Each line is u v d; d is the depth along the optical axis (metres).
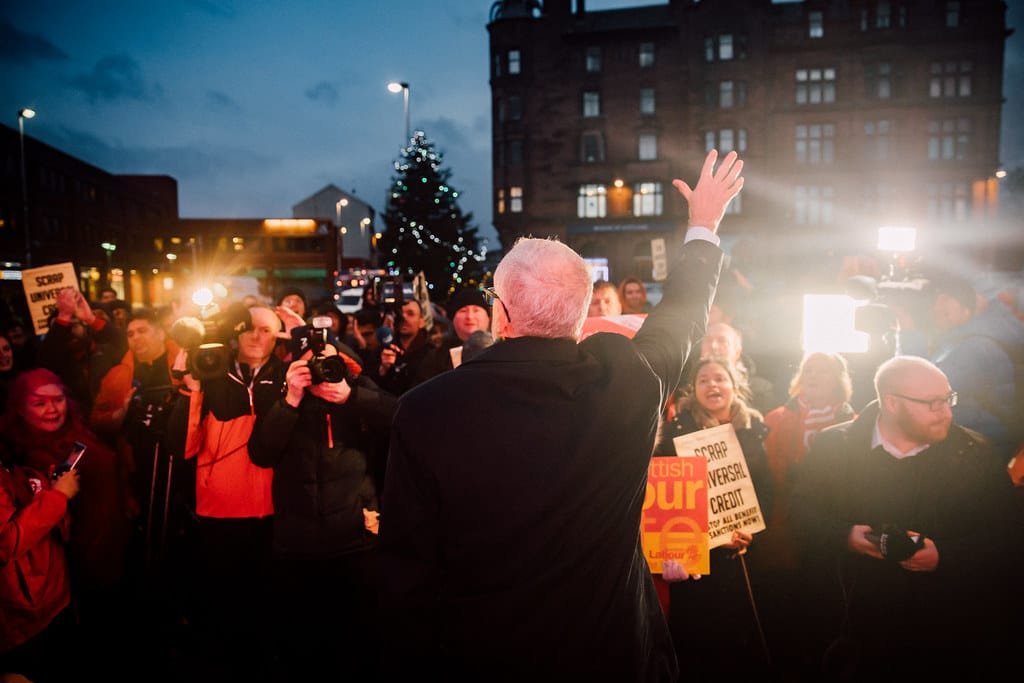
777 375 5.75
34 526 2.52
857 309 3.61
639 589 1.53
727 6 36.12
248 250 33.09
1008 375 3.55
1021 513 2.49
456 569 1.39
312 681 3.18
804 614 3.49
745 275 7.41
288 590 3.28
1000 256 27.73
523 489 1.35
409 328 5.05
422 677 1.41
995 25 33.62
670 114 37.44
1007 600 2.49
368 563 3.32
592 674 1.39
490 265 37.59
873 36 34.75
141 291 41.44
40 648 2.71
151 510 4.16
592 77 38.12
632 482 1.46
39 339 7.04
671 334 1.61
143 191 48.59
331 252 32.66
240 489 3.40
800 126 35.84
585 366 1.45
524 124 38.81
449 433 1.37
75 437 3.48
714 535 2.97
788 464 3.66
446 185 29.52
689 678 3.02
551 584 1.36
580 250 38.81
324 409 3.18
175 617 3.72
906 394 2.50
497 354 1.47
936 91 34.62
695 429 3.27
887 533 2.48
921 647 2.55
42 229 33.66
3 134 30.06
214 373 3.22
